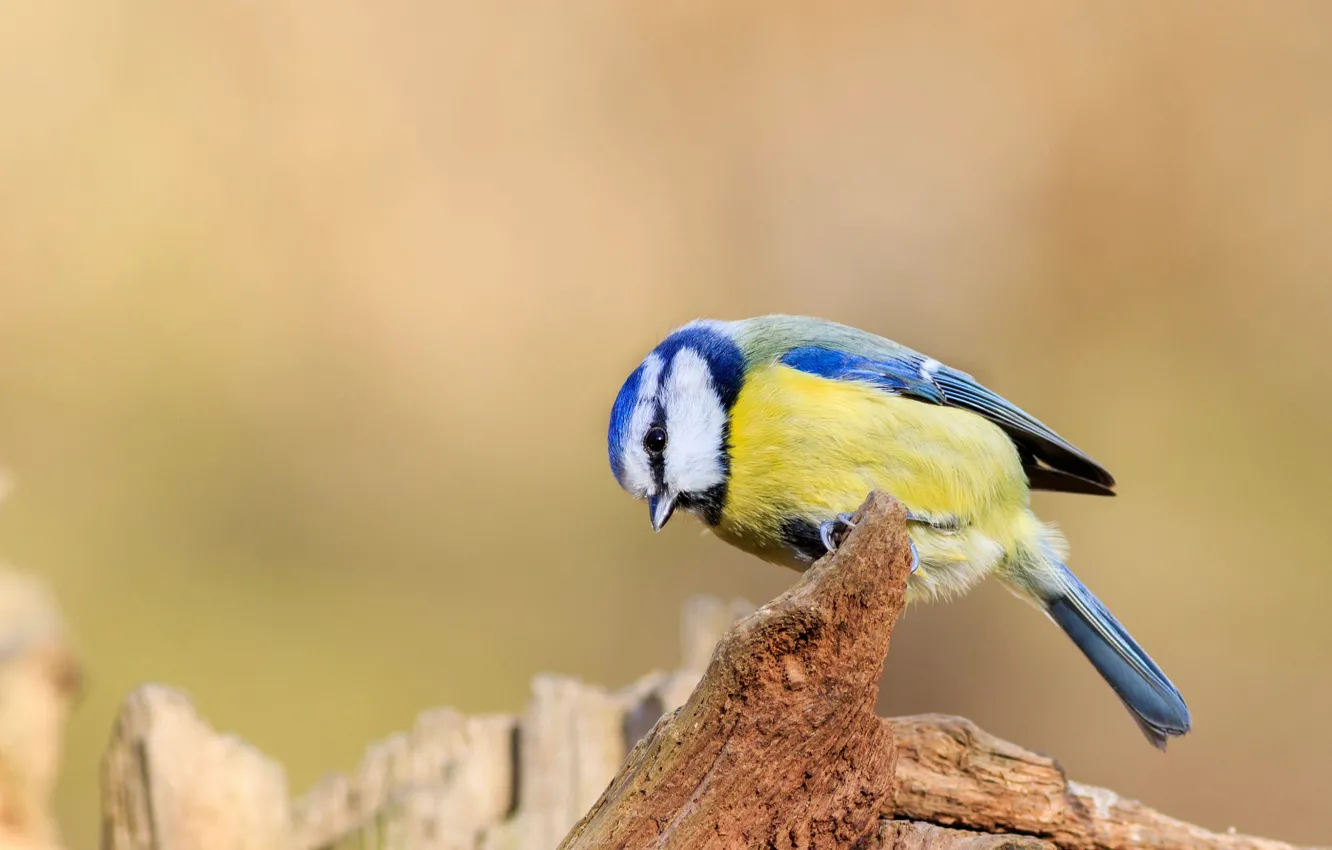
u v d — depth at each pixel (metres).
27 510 11.90
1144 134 13.70
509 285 14.26
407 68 14.63
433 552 12.46
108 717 10.08
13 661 5.18
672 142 14.80
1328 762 10.25
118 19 14.06
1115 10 13.96
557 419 13.80
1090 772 10.65
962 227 13.98
